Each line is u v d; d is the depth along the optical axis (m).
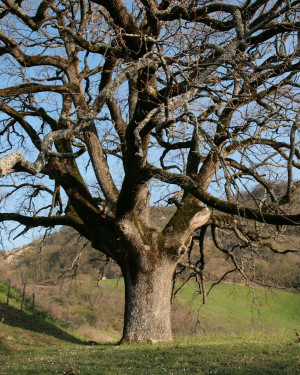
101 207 14.14
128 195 11.75
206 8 10.27
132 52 11.34
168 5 10.95
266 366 7.83
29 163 9.34
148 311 12.97
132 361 8.74
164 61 9.24
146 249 13.05
